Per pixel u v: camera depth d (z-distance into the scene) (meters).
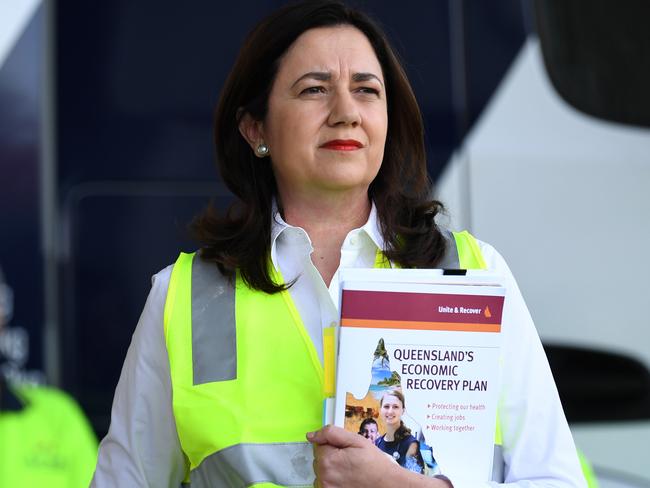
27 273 9.58
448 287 5.14
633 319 9.91
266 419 5.38
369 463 4.98
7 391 9.46
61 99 9.70
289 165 5.55
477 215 9.90
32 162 9.62
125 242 9.70
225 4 9.92
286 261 5.68
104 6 9.80
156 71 9.81
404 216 5.78
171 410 5.62
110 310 9.67
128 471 5.66
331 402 5.19
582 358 9.84
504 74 10.09
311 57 5.53
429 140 9.92
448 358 5.14
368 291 5.12
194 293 5.60
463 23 10.10
